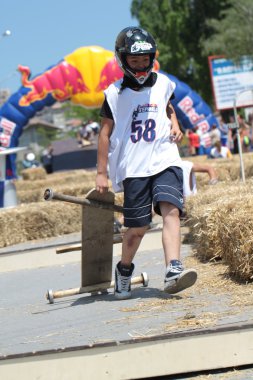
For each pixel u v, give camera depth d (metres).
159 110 10.48
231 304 9.23
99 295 11.66
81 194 30.58
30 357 7.44
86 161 84.56
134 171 10.37
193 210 14.52
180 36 93.06
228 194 15.16
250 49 60.03
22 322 10.34
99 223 10.95
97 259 11.30
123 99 10.43
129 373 7.48
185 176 17.39
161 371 7.50
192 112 50.75
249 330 7.57
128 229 10.75
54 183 44.69
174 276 9.91
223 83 69.38
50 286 13.98
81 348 7.45
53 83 49.84
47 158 73.75
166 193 10.12
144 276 11.67
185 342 7.52
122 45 10.32
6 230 22.47
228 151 43.22
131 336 8.18
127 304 10.38
